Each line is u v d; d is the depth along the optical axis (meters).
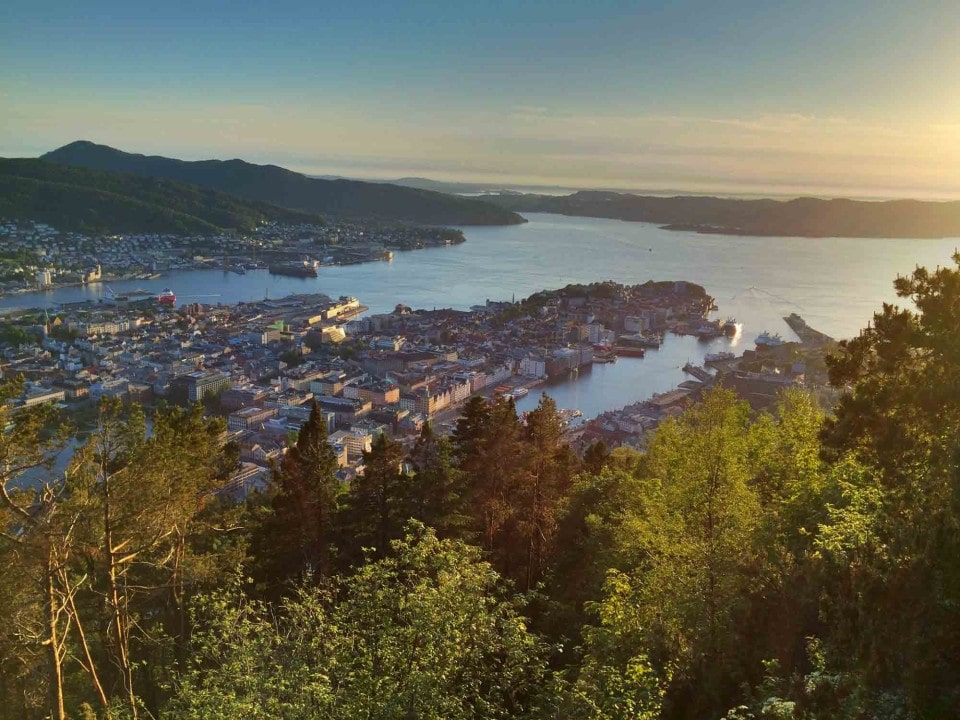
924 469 23.86
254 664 22.69
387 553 48.75
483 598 23.91
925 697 15.02
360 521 49.44
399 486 50.38
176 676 27.84
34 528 30.41
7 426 29.73
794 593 26.44
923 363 27.03
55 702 33.31
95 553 34.69
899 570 16.80
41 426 30.83
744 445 38.75
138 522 33.84
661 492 39.72
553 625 38.97
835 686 17.31
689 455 35.69
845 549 22.73
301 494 47.44
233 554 44.03
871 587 17.02
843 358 29.30
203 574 40.84
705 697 25.80
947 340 25.08
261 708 21.11
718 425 43.59
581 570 44.69
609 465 64.50
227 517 49.19
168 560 40.97
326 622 24.70
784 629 25.95
